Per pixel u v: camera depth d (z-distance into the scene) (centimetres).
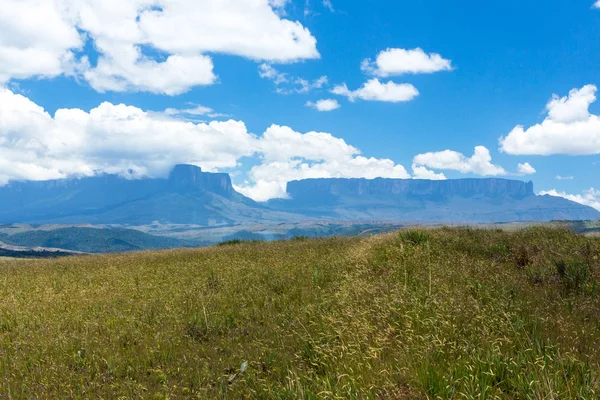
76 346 736
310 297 923
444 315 612
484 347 518
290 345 654
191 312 894
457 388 434
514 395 421
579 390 392
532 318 598
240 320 831
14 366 654
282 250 1850
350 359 522
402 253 1242
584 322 590
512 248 1243
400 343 555
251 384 538
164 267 1598
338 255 1514
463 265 1026
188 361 641
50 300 1124
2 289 1357
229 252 1950
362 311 695
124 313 933
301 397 450
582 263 916
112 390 562
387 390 449
